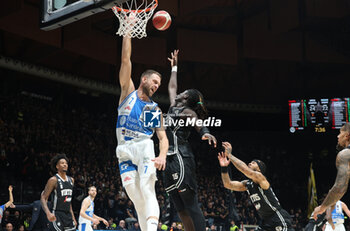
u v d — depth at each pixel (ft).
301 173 91.15
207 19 74.38
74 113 74.54
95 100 83.20
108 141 75.97
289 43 78.43
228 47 76.54
